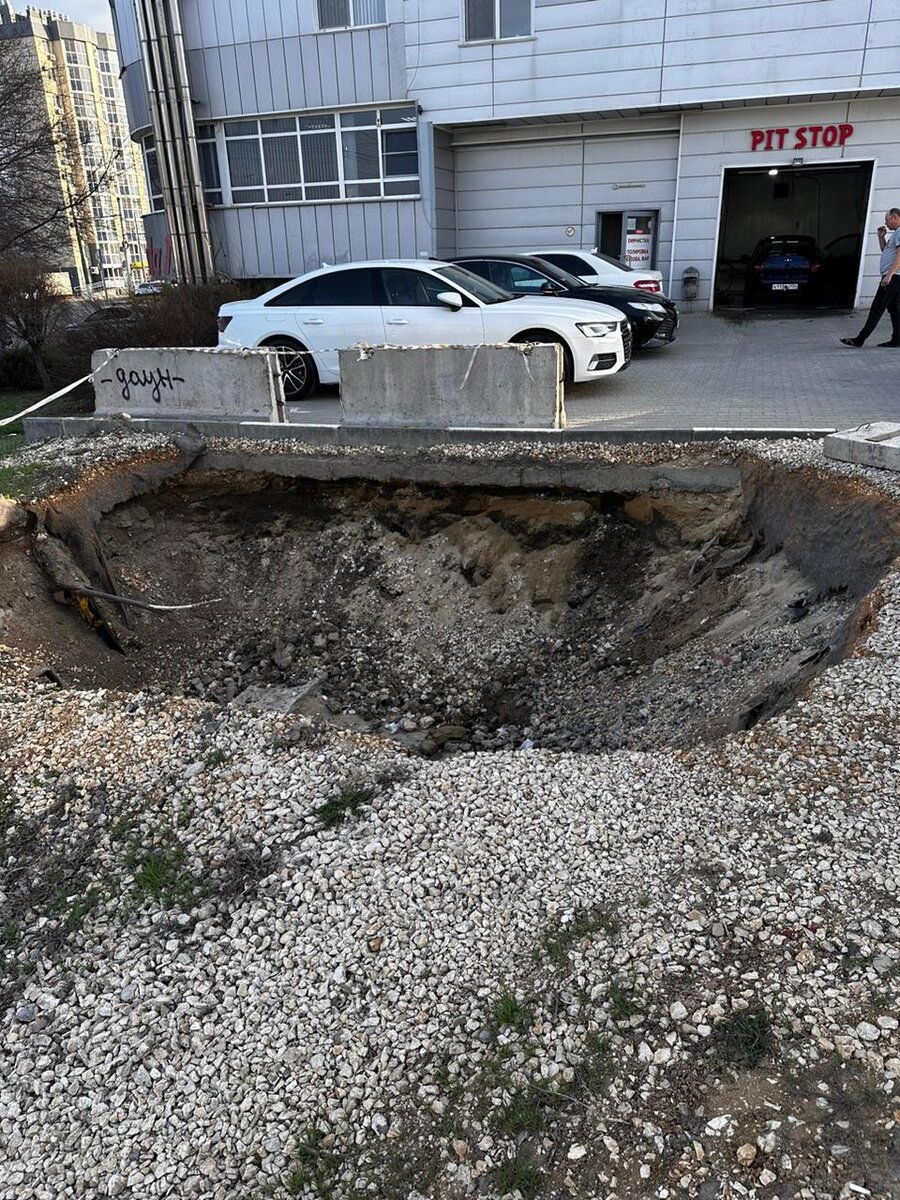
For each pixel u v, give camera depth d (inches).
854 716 156.6
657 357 504.1
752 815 140.1
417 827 147.5
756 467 276.5
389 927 129.8
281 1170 101.9
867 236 658.8
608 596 287.9
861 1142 91.6
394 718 265.3
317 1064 112.4
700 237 689.0
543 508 303.3
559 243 737.0
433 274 402.3
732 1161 91.8
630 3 620.4
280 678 287.7
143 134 800.9
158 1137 108.2
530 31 646.5
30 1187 105.5
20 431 466.3
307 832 151.0
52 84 1039.6
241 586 325.4
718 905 123.7
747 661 219.1
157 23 705.6
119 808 162.9
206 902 140.7
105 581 298.2
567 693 260.8
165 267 824.3
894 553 205.9
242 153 751.1
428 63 674.8
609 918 124.6
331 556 323.3
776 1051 102.2
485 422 323.3
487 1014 114.5
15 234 822.5
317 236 753.6
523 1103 102.2
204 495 343.0
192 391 362.3
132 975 130.3
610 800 149.1
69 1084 116.3
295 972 125.5
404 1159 100.2
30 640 255.1
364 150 715.4
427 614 302.5
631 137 685.9
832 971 111.0
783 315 673.0
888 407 345.1
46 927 141.5
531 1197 93.0
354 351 331.0
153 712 193.5
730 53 614.9
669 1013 108.8
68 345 581.0
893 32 580.7
